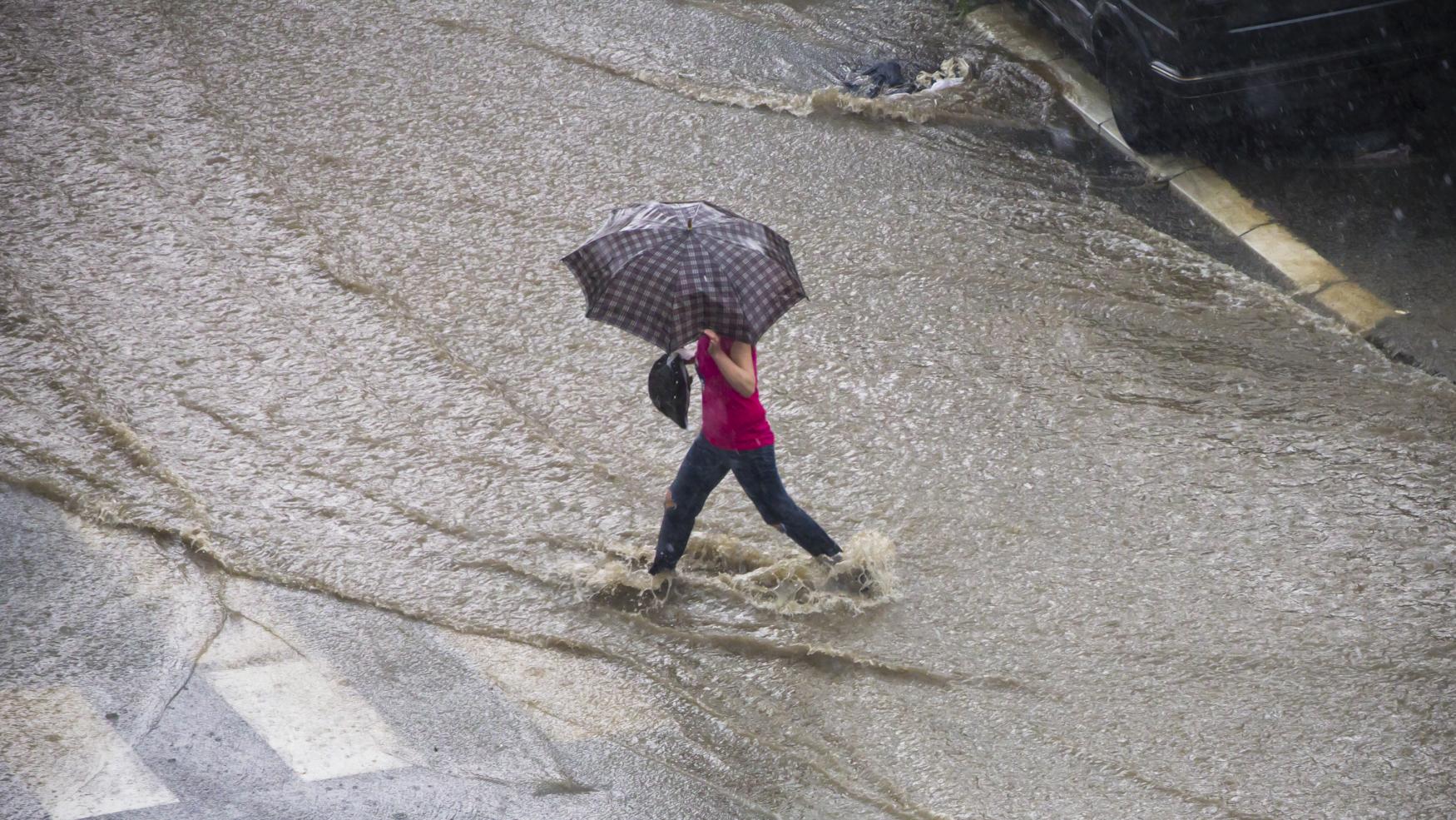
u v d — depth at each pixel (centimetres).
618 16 4709
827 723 2173
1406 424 2852
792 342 3117
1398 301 3238
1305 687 2212
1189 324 3195
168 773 1970
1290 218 3606
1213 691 2209
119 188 3600
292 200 3609
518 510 2631
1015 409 2911
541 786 2019
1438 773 2055
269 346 3055
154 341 3038
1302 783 2041
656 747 2117
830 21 4734
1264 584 2433
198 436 2767
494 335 3141
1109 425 2858
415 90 4197
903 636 2341
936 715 2183
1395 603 2386
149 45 4362
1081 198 3734
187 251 3366
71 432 2744
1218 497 2650
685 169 3831
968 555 2517
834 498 2658
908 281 3344
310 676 2205
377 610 2377
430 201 3641
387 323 3158
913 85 4303
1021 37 4578
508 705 2184
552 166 3825
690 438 2848
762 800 2023
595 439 2834
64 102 3997
